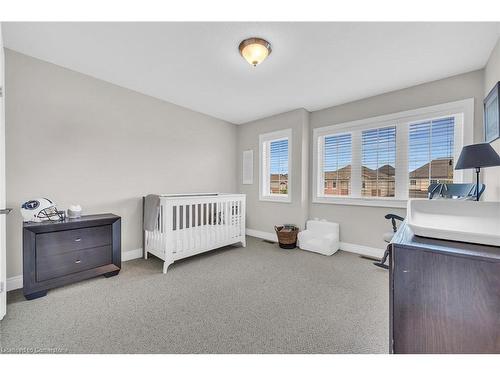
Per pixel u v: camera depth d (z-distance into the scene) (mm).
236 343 1427
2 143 1635
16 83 2156
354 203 3324
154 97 3264
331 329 1571
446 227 1028
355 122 3309
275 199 4059
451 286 794
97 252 2346
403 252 877
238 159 4652
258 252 3354
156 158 3301
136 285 2242
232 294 2070
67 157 2475
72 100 2500
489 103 2090
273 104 3527
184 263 2879
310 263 2881
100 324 1604
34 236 1951
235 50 2117
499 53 1911
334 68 2416
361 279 2398
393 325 889
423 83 2748
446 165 2637
